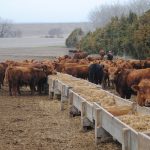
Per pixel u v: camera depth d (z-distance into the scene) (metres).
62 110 16.98
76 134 12.52
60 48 89.94
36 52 72.44
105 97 13.58
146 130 8.72
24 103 19.81
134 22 47.75
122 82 18.56
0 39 188.25
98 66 25.11
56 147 11.09
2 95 23.42
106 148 10.72
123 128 8.91
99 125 11.05
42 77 23.64
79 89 15.85
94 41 59.75
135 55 45.03
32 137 12.30
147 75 17.81
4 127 13.83
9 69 23.33
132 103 11.39
